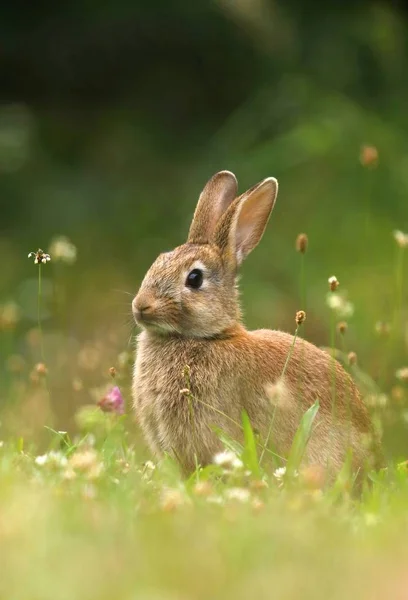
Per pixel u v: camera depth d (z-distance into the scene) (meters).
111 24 18.12
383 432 9.34
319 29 17.52
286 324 14.91
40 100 18.69
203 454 7.59
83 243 17.31
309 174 16.33
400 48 17.36
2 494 5.48
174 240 17.12
